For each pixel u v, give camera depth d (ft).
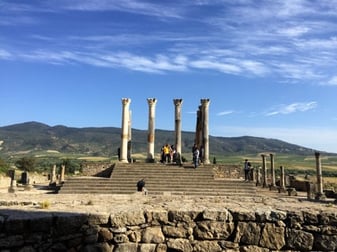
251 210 28.19
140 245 26.68
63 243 25.25
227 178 124.06
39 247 24.43
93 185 95.40
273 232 27.68
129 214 26.86
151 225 27.30
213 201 40.52
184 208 28.71
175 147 128.36
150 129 127.75
